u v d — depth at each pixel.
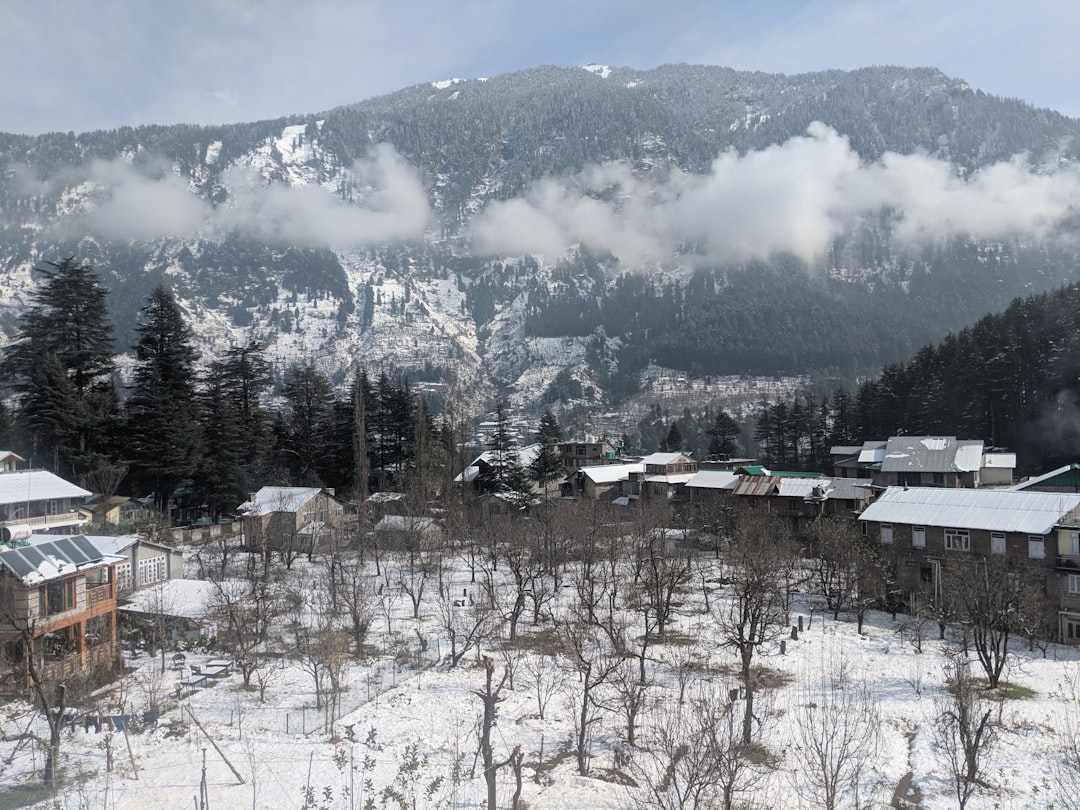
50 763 28.34
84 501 74.81
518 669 45.25
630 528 86.88
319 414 112.81
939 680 43.38
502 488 98.56
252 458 101.00
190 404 89.50
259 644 48.16
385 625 54.38
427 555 72.81
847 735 31.89
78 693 36.97
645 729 35.69
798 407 145.38
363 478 89.31
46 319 84.31
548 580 68.06
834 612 60.25
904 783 30.36
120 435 84.06
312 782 28.94
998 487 89.88
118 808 26.41
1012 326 114.25
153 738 33.34
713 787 27.48
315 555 77.81
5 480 60.44
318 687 38.97
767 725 35.84
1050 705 39.44
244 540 78.75
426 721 36.69
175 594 53.16
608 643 50.06
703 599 62.94
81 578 40.97
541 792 28.67
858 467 104.19
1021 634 51.47
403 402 110.31
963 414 113.56
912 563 60.56
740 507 84.25
